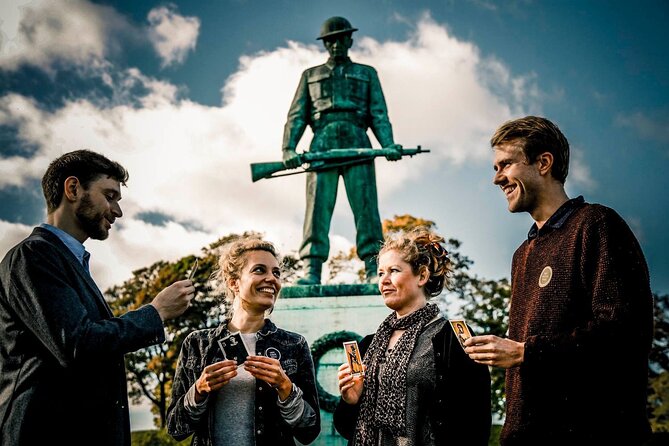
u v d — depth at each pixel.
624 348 3.06
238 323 4.39
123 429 3.56
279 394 3.94
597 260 3.24
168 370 23.72
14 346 3.43
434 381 3.65
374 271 9.04
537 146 3.60
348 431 3.99
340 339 7.73
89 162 3.87
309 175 9.62
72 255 3.67
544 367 3.17
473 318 21.75
